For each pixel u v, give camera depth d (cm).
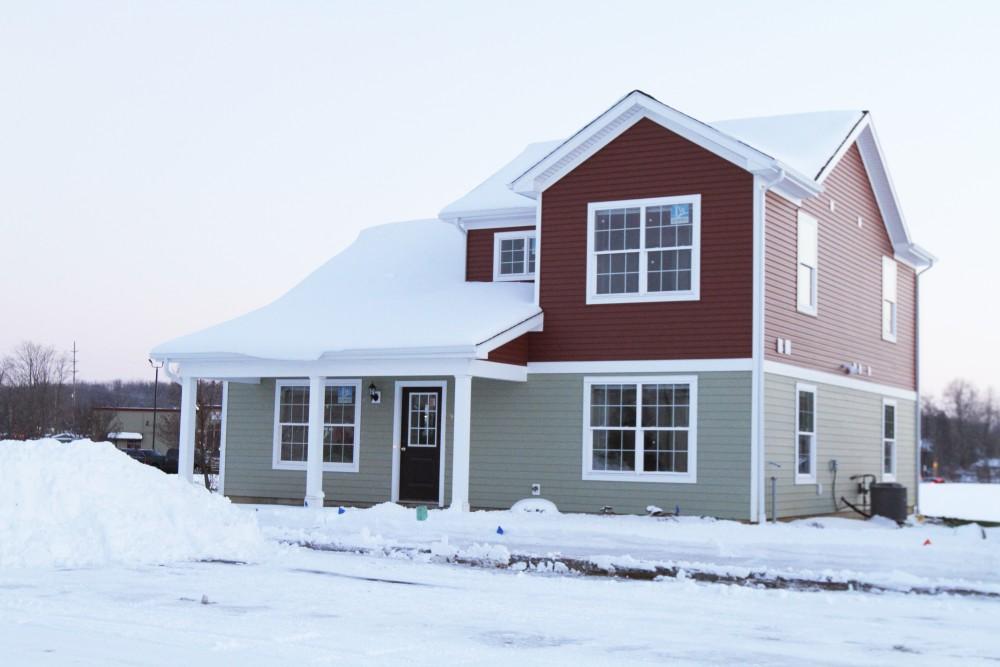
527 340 2117
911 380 2770
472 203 2423
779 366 1986
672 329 1984
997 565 1344
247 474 2495
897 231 2620
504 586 1200
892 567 1331
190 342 2277
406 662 777
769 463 1939
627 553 1446
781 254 2011
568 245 2095
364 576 1263
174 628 898
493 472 2139
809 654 841
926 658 833
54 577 1201
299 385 2455
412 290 2450
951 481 8762
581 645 860
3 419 8756
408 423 2306
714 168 1964
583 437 2052
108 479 1447
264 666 753
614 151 2061
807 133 2322
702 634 920
